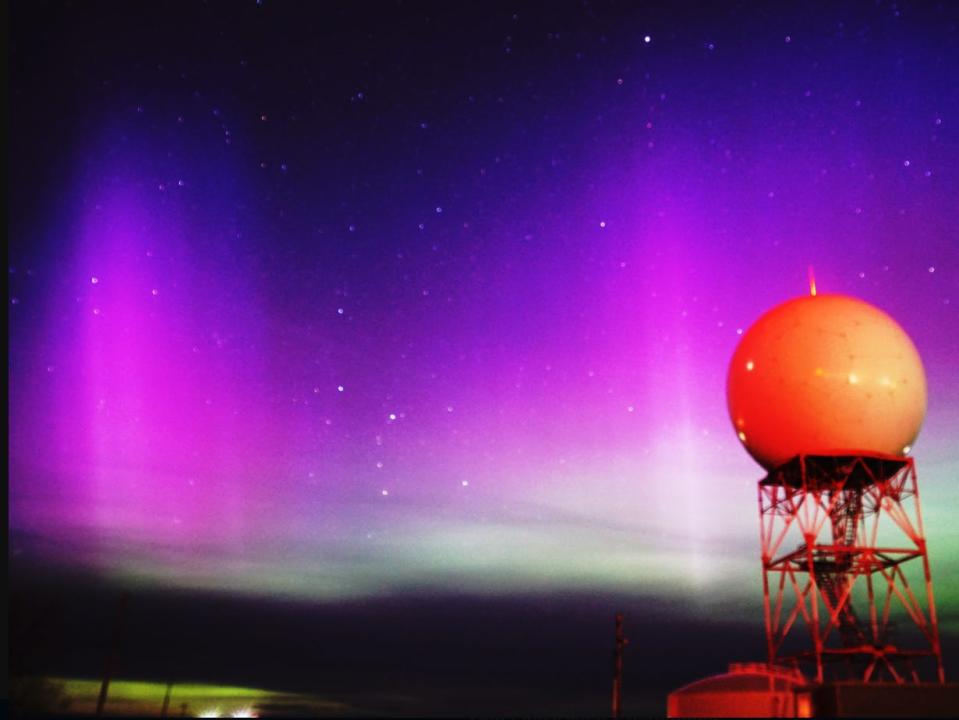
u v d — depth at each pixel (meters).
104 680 38.22
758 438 31.81
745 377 32.22
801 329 31.59
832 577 32.12
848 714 24.66
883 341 31.19
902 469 31.20
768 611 31.75
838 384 30.45
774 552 32.00
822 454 30.22
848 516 31.97
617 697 33.78
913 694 24.78
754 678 30.05
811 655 29.22
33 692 37.59
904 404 30.67
